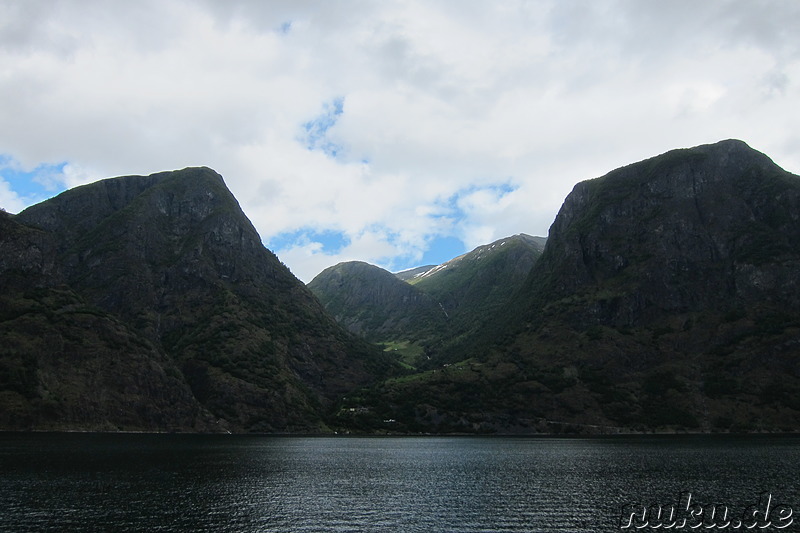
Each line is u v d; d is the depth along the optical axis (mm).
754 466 125250
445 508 81062
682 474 112688
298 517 74625
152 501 81688
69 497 82688
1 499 80000
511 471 122250
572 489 95938
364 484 102625
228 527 68688
